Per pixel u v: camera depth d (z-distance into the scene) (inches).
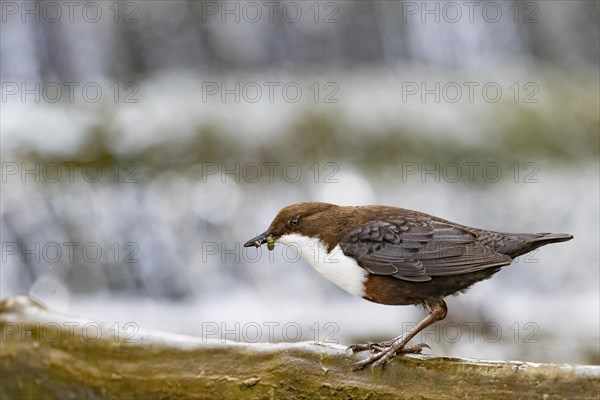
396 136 575.5
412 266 236.1
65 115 585.3
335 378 211.0
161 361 230.5
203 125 574.6
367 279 241.9
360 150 570.3
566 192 553.3
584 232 544.4
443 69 732.0
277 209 540.4
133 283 540.4
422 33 748.6
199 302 533.0
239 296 530.9
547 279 539.8
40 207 533.6
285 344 220.1
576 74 725.3
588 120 616.1
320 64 736.3
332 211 247.6
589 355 429.1
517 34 762.2
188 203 541.3
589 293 533.6
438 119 597.3
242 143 563.2
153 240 541.3
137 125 574.6
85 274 538.0
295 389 214.1
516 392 190.1
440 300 239.9
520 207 549.6
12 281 529.7
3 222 528.7
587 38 775.1
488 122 600.1
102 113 594.6
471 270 233.6
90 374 237.1
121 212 540.7
